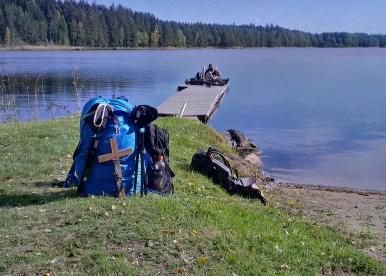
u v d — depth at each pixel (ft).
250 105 115.34
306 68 264.52
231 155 49.80
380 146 71.61
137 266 18.99
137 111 26.45
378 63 321.52
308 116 99.45
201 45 610.65
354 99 128.47
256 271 19.49
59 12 472.85
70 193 27.61
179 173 35.24
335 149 69.26
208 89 114.93
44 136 42.78
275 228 25.80
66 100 111.75
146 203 24.95
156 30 544.21
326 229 29.86
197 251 20.59
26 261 19.06
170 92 137.08
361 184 51.49
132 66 253.85
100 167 26.09
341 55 484.74
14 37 426.10
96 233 21.36
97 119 25.75
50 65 240.12
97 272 18.40
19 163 34.30
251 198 34.19
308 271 20.63
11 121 65.62
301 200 40.09
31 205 25.63
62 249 20.03
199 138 54.44
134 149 26.43
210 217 24.58
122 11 534.78
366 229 31.96
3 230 21.77
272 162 61.11
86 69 223.92
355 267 21.91
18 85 142.72
